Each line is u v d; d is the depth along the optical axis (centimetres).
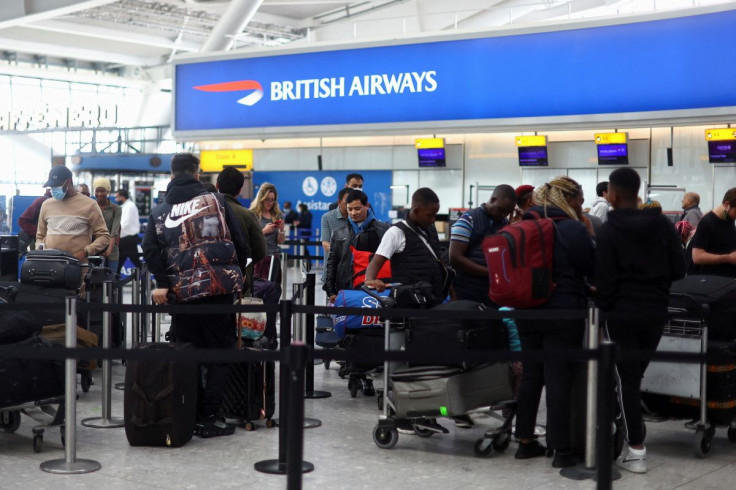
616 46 1708
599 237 496
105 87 4447
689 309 559
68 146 3916
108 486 456
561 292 501
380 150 2181
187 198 566
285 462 488
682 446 560
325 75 2083
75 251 780
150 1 2823
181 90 2298
